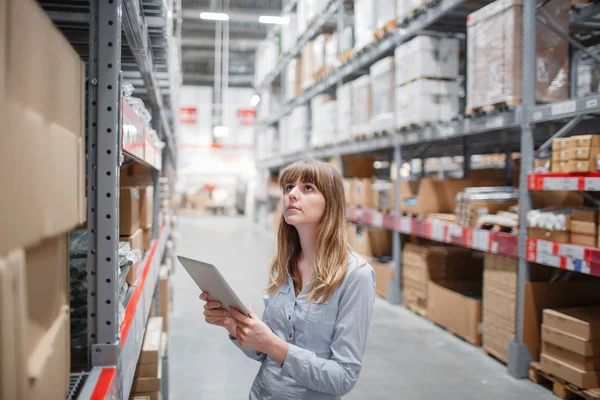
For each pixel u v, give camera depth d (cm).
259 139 1358
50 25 77
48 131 74
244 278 671
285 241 156
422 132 461
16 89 61
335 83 730
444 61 448
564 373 295
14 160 60
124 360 122
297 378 133
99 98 111
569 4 345
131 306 146
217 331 440
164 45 255
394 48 532
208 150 1847
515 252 336
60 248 89
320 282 141
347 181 664
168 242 540
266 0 1317
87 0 153
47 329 81
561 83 340
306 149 823
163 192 407
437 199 482
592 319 290
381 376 338
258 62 1281
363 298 139
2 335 56
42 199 71
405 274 523
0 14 56
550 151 487
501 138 526
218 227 1394
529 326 334
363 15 561
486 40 364
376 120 534
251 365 362
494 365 359
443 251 481
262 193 1372
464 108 557
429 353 383
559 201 375
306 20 771
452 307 426
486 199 386
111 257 113
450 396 307
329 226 142
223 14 823
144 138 192
